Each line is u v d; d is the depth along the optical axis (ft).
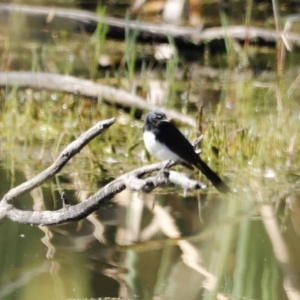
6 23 59.41
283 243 29.96
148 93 50.75
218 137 40.68
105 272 27.02
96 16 61.62
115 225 31.30
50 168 28.09
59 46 60.75
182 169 38.11
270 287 26.09
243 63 59.88
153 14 71.56
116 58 58.75
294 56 61.41
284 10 73.10
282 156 40.04
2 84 47.37
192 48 62.69
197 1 69.51
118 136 43.57
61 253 28.30
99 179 36.86
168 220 32.09
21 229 30.76
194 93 52.44
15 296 24.86
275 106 48.47
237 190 36.01
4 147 41.37
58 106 47.32
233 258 28.53
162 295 25.21
